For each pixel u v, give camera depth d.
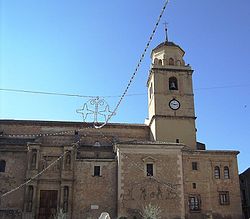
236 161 54.94
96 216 49.31
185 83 62.19
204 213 51.19
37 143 51.66
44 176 50.69
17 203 49.50
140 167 50.94
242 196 64.38
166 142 55.16
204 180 53.06
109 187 50.94
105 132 61.09
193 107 60.72
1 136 56.78
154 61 64.88
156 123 58.78
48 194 50.22
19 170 51.47
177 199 49.81
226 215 51.72
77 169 51.41
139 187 49.84
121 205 48.50
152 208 46.25
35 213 48.72
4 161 51.81
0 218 48.19
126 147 51.69
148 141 57.50
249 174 62.69
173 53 64.88
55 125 59.91
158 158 51.81
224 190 53.03
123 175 50.25
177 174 51.31
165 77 62.00
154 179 50.56
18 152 52.41
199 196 52.09
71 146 52.16
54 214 49.03
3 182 50.66
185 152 54.03
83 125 60.59
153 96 60.84
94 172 51.53
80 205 49.69
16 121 59.22
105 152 55.16
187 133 58.97
